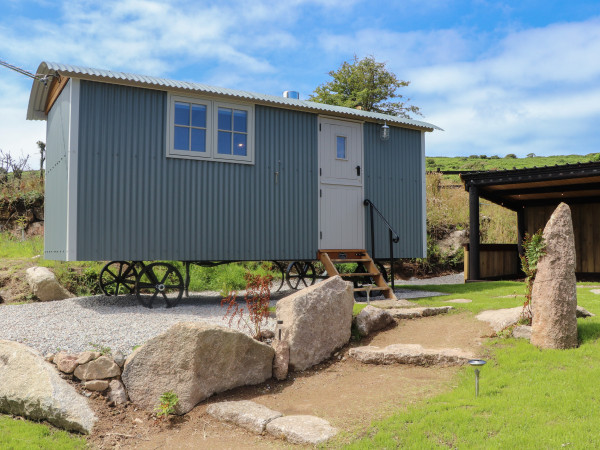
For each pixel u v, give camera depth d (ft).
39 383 15.17
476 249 40.22
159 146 27.45
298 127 32.30
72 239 24.90
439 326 20.84
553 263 16.85
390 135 36.55
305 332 18.26
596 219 45.24
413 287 37.55
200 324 16.12
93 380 15.79
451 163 162.71
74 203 25.03
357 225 34.40
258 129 30.68
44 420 14.85
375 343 19.67
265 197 30.78
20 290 31.94
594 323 18.51
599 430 11.06
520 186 41.78
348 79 90.63
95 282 34.50
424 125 37.63
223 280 38.86
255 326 20.39
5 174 65.31
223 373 16.44
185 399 15.44
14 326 20.74
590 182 39.88
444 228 57.47
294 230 31.73
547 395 13.21
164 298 27.91
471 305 24.18
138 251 26.63
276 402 15.65
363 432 12.46
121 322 21.93
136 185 26.73
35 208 54.75
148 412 15.35
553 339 16.56
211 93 28.22
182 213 27.96
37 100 34.06
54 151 31.19
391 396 14.84
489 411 12.59
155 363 16.02
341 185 33.83
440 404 13.35
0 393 15.56
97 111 25.88
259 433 13.62
